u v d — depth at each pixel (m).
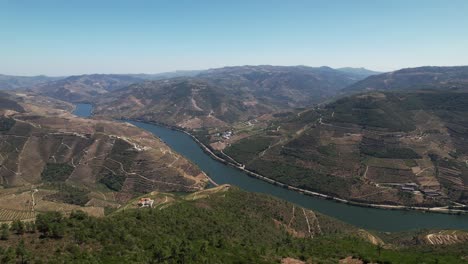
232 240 141.62
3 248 98.75
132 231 124.81
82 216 126.81
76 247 103.06
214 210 194.00
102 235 114.44
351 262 114.88
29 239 107.19
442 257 130.38
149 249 110.62
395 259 118.88
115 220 132.75
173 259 102.69
